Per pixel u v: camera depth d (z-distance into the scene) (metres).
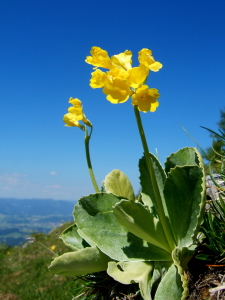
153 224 0.19
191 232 0.18
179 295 0.16
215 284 0.17
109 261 0.20
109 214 0.21
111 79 0.16
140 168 0.22
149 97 0.15
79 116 0.24
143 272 0.19
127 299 0.20
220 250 0.18
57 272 0.21
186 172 0.17
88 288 0.24
